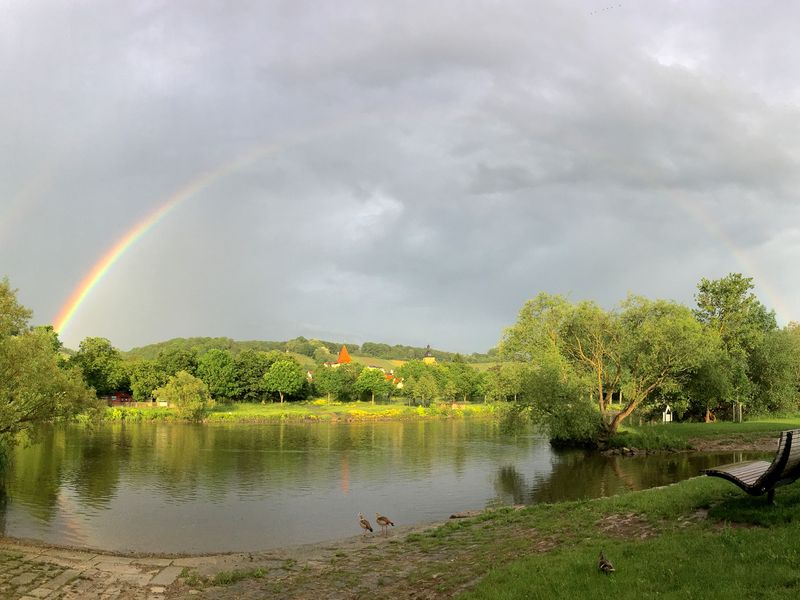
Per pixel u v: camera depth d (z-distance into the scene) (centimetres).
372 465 5491
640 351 6291
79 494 4072
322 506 3706
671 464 5038
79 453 6331
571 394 6091
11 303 3428
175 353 14775
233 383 15012
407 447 7000
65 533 3020
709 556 1178
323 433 8988
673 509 1717
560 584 1170
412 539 2186
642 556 1266
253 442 7562
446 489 4225
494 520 2298
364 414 12544
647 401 7194
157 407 12212
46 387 3594
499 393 6631
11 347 3325
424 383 15775
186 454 6303
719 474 1536
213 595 1692
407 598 1403
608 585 1116
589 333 6862
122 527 3175
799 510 1405
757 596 964
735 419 8162
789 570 1041
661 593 1041
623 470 4794
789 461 1410
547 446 7056
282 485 4456
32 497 3944
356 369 17400
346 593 1550
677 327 5966
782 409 8688
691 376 6744
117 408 11288
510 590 1189
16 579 1816
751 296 8669
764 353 8344
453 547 1905
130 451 6538
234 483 4541
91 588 1775
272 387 15250
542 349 7019
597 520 1822
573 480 4388
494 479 4616
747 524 1420
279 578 1819
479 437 8344
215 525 3225
